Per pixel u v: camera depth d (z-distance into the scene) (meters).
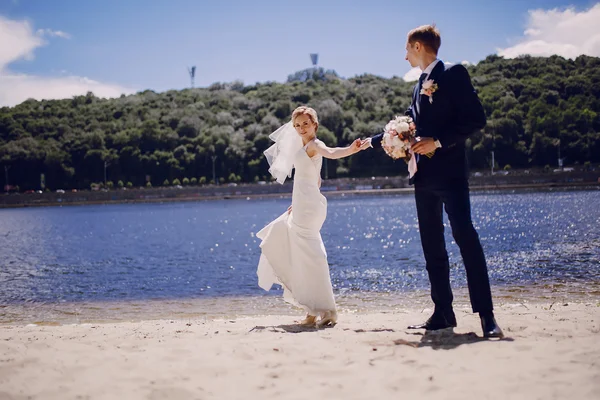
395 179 104.25
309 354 4.24
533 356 3.86
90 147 122.88
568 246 17.50
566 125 107.31
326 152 5.49
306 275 5.67
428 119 4.80
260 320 6.96
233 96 145.88
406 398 3.24
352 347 4.41
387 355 4.11
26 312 9.96
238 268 16.70
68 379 3.82
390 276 13.20
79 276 16.09
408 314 6.80
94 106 143.12
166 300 11.05
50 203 111.19
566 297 8.83
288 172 5.98
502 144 106.75
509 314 6.02
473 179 96.00
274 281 5.95
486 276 4.63
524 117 111.62
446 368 3.72
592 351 3.88
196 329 6.02
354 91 134.88
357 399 3.27
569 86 118.00
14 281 15.38
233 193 109.38
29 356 4.39
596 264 13.00
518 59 130.75
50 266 19.42
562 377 3.41
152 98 146.50
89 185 120.81
